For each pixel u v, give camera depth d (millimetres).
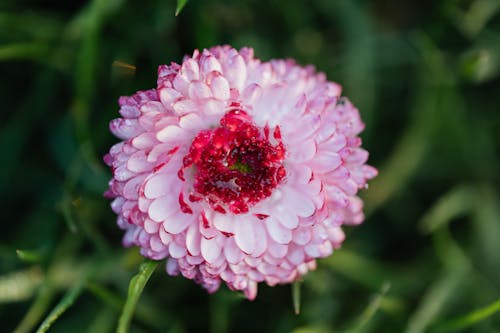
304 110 199
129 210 197
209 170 202
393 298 237
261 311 244
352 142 201
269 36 248
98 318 232
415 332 231
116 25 240
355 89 242
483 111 254
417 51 248
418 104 245
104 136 237
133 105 197
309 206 198
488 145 253
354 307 243
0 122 246
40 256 224
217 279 200
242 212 201
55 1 241
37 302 224
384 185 241
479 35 249
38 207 242
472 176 252
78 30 234
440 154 251
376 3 255
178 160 199
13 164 241
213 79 194
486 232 250
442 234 243
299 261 200
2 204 244
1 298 227
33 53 233
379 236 252
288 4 245
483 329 243
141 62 243
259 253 199
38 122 245
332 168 198
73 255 235
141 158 195
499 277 249
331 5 245
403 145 243
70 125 236
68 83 243
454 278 238
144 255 198
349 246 245
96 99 242
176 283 242
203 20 237
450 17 243
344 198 198
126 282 232
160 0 237
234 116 195
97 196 234
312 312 239
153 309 237
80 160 228
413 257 251
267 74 200
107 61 240
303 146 199
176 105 193
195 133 198
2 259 237
